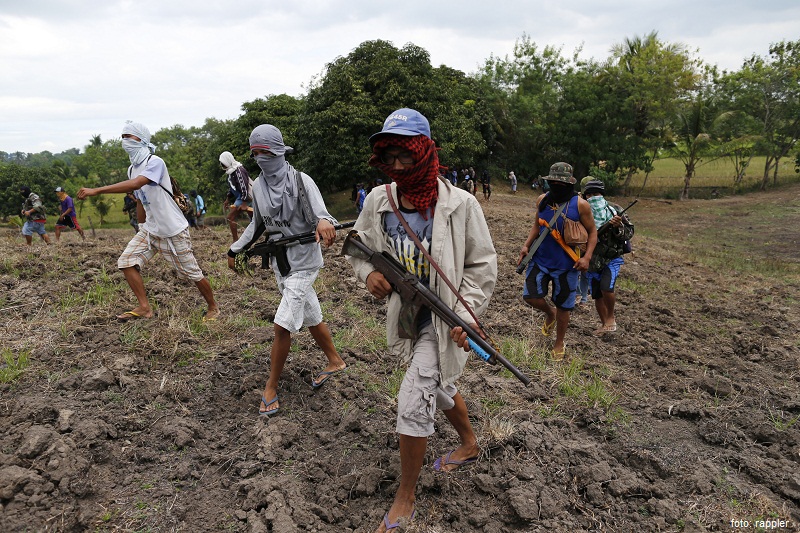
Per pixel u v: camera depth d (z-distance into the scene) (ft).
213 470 10.32
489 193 93.20
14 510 8.74
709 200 110.83
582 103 118.62
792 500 10.46
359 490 9.88
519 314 20.72
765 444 12.57
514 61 138.31
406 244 9.07
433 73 95.91
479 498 9.96
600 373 15.74
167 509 9.27
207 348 14.85
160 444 10.83
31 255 22.34
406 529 8.96
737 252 51.98
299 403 12.67
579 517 9.78
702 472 11.07
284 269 12.07
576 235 15.34
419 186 8.60
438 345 8.97
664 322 21.70
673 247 51.26
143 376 13.15
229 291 19.81
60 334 14.97
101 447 10.41
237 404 12.48
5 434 10.60
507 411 12.89
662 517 9.82
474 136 101.30
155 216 15.48
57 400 11.73
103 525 8.81
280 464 10.58
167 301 17.78
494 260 9.16
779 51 120.78
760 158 171.42
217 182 113.60
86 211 189.06
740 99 119.65
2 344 14.26
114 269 21.20
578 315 21.61
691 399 14.58
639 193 117.50
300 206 11.94
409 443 8.80
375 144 8.38
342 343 15.80
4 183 193.47
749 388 15.19
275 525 8.76
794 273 38.78
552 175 15.40
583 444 11.56
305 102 93.56
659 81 114.62
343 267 24.11
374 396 13.03
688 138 115.65
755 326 21.72
